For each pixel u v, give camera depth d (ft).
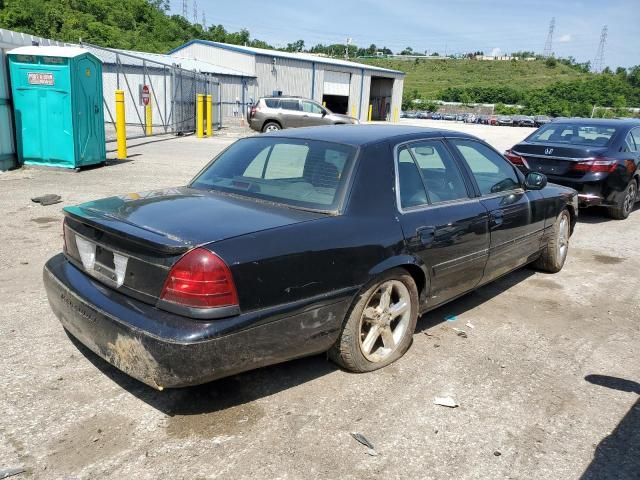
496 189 16.38
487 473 9.39
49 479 8.77
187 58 127.03
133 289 10.11
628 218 32.53
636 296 18.75
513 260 17.20
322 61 137.39
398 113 167.63
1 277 17.24
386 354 12.80
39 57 35.45
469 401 11.57
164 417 10.48
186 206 11.64
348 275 11.21
